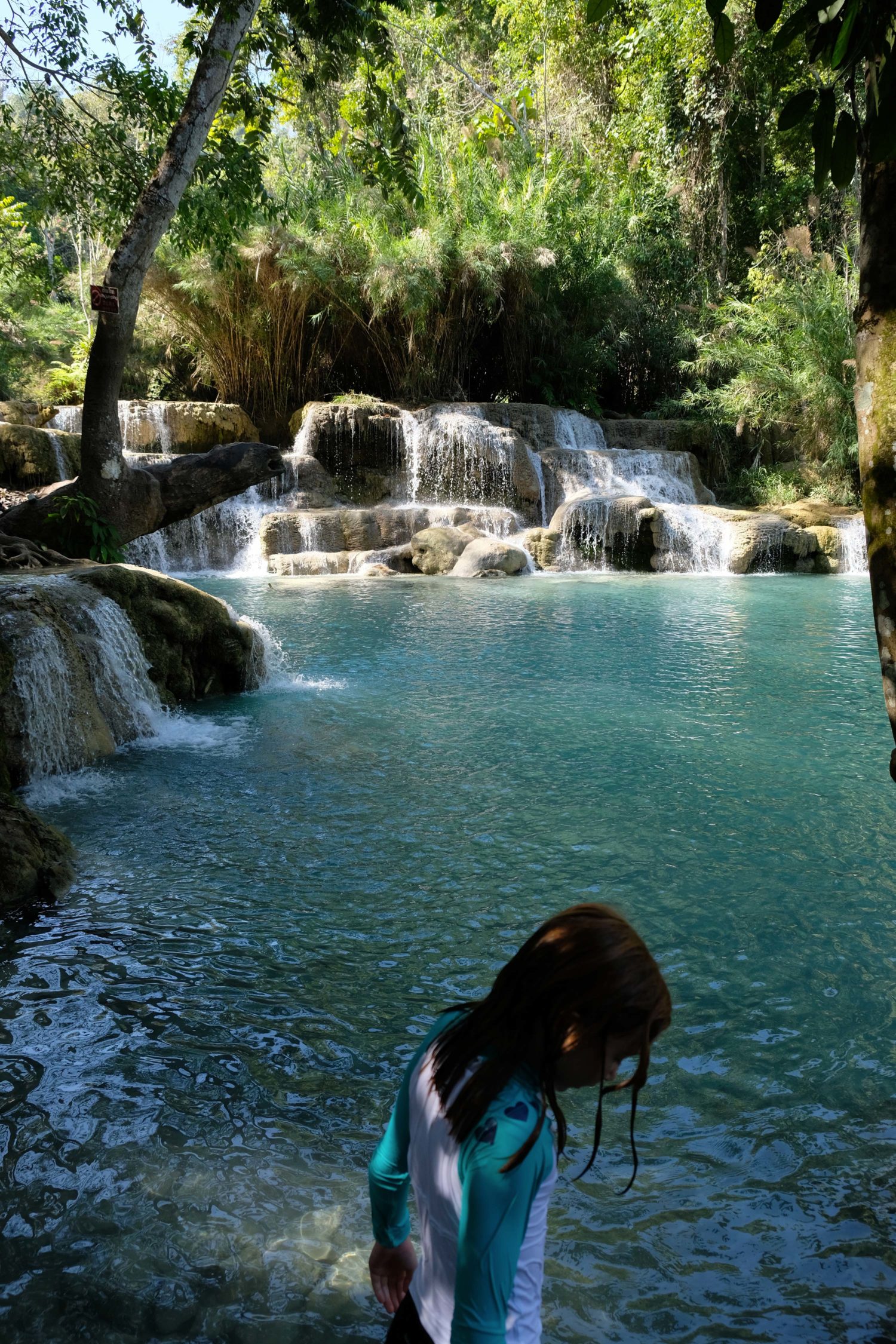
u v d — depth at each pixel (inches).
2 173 569.3
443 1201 56.4
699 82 1032.2
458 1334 51.8
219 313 955.3
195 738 309.6
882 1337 91.0
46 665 275.6
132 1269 98.1
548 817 237.3
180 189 443.5
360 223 938.7
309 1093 129.0
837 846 219.5
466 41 1323.8
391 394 1042.7
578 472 884.6
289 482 844.0
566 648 461.4
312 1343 89.7
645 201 1134.4
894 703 79.8
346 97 554.9
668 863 210.2
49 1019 146.0
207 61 440.1
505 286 1002.1
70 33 460.1
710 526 804.0
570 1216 106.5
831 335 924.6
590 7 86.8
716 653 448.1
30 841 195.9
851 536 818.2
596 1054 54.5
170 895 191.3
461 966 164.4
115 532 436.8
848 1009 151.4
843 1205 108.6
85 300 1218.6
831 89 79.2
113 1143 117.9
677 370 1103.6
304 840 221.6
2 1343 89.0
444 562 752.3
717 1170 114.3
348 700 360.2
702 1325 92.1
